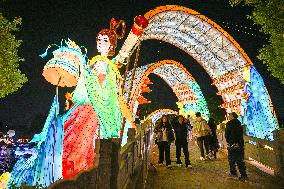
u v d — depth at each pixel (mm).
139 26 10984
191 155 15391
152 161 13297
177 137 11656
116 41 11633
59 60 10500
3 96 12688
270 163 10000
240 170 9422
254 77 22875
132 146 7641
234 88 29578
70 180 2863
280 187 8312
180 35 30578
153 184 8898
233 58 29375
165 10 23594
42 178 8781
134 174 7496
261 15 11375
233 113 9859
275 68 12148
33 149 9969
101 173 4703
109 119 10477
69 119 10312
